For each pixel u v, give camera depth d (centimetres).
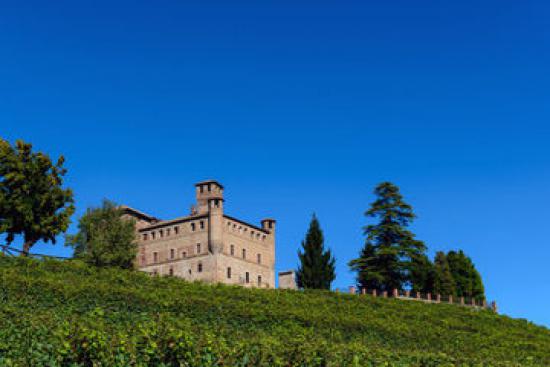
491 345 4522
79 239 7125
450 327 5091
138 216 10231
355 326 3941
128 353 1673
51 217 6291
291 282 9362
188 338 1736
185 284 4494
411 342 4038
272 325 3619
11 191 6141
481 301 7694
